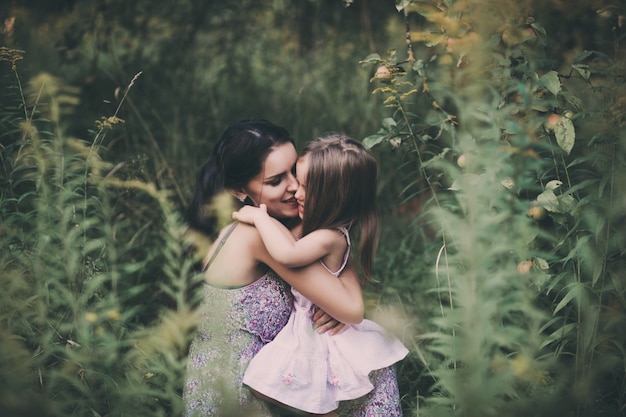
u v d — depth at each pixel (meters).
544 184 3.13
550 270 3.04
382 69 3.04
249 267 2.73
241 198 2.92
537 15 3.14
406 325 3.12
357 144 2.82
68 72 5.20
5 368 2.35
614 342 2.63
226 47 6.25
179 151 4.71
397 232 4.32
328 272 2.68
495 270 2.40
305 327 2.66
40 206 2.72
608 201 2.66
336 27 6.32
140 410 2.40
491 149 2.47
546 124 2.72
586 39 3.52
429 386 3.12
